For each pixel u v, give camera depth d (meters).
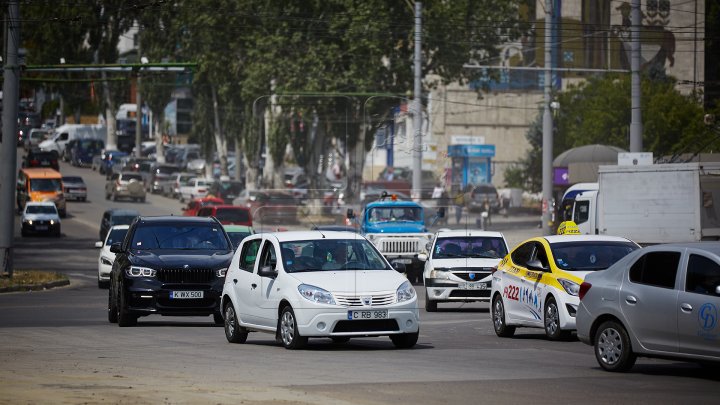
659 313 38.91
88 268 127.88
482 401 32.84
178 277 60.16
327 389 35.12
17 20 102.31
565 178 181.75
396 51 181.38
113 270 64.12
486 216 179.25
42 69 103.06
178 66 110.00
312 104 178.38
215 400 32.19
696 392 35.44
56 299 86.88
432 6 178.75
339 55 178.00
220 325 63.88
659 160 140.38
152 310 59.72
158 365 41.94
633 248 55.25
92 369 40.47
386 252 102.75
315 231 52.12
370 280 48.41
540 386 36.47
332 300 47.22
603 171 109.00
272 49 183.62
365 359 44.72
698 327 37.53
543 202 142.62
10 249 101.56
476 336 57.56
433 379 38.06
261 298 50.19
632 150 116.00
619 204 108.75
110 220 153.88
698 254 38.34
